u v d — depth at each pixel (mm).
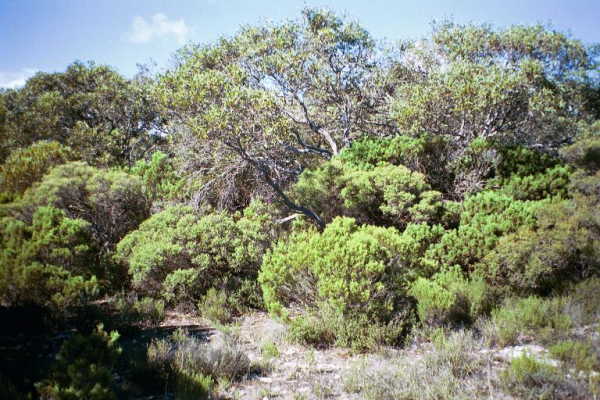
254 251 7422
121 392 3932
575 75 13891
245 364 4605
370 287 5344
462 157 9812
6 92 14234
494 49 13914
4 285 5227
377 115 14117
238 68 10023
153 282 7027
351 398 3920
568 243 5898
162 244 6938
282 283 5805
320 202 9062
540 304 5598
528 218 6848
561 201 7059
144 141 14219
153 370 4211
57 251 5953
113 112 14070
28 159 9234
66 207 8273
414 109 10867
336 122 13641
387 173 8555
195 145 10094
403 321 5348
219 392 4055
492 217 7184
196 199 9383
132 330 5742
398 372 4281
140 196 8984
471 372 4203
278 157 11367
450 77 10758
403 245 5723
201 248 7180
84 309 5656
